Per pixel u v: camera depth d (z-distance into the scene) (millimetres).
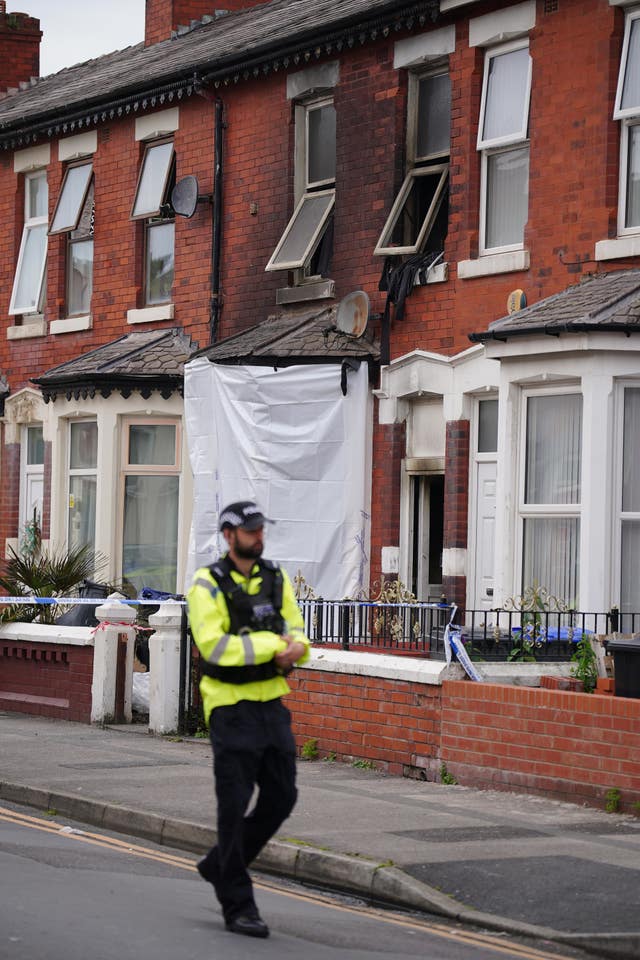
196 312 44562
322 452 38281
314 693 29484
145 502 45125
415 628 30156
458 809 23516
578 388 31516
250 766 16406
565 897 17844
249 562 16812
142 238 47125
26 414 50312
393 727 27594
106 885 18328
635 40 33031
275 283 41781
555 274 34062
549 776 24516
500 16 35500
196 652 33406
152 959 14594
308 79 40906
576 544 31656
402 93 38406
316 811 23062
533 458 32500
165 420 44906
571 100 33969
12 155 52375
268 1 53719
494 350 32438
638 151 33062
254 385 39344
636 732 23141
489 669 27094
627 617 30969
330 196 40750
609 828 22047
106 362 44188
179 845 21859
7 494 51406
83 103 47500
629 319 30328
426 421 37375
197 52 46031
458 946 16453
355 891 19141
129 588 41750
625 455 31016
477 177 36250
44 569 40000
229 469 40219
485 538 35406
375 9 37531
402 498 37750
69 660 36375
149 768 27750
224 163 43688
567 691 24953
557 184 34188
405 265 37406
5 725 35094
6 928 15562
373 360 37969
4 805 25266
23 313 51500
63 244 50312
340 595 37906
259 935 16016
